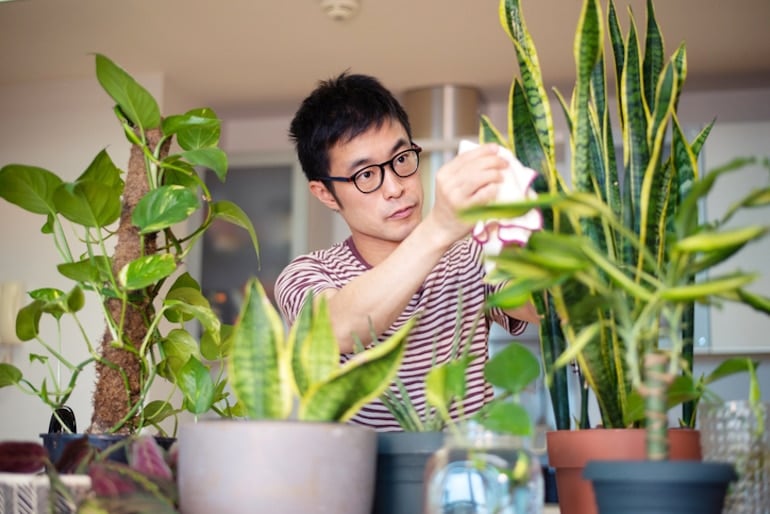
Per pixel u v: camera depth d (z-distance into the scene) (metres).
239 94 4.39
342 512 0.79
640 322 0.76
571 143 1.02
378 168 1.68
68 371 3.85
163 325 3.90
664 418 0.74
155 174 1.31
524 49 1.06
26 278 4.07
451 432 0.85
